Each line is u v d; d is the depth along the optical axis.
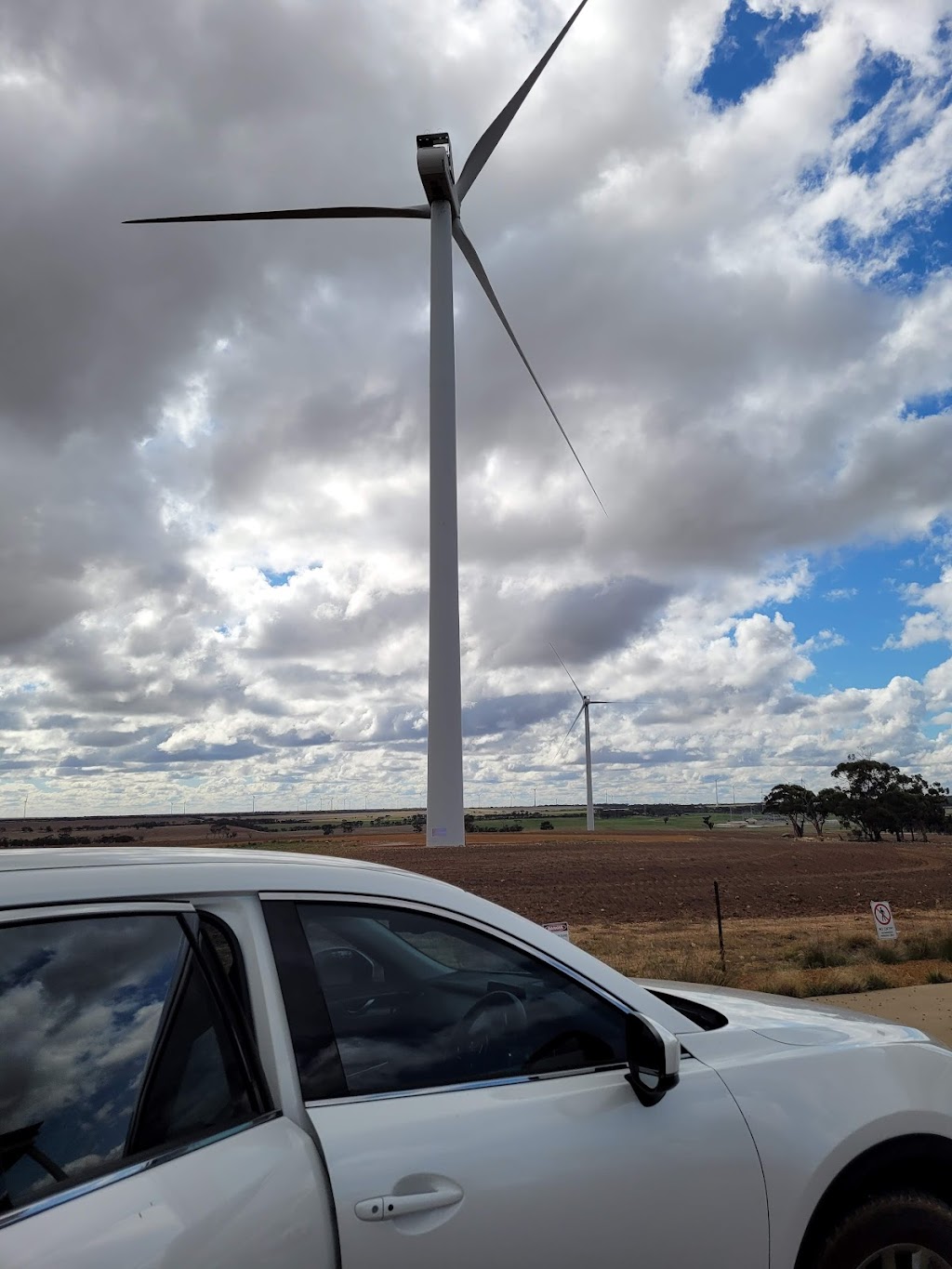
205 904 2.64
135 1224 2.07
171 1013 2.44
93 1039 2.30
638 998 3.32
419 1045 2.87
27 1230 1.96
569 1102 2.89
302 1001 2.66
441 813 43.66
